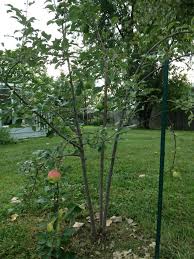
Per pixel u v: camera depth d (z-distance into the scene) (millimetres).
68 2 2492
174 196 4227
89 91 2773
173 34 2684
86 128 2873
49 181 2312
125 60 2797
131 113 2807
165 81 2609
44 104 2471
